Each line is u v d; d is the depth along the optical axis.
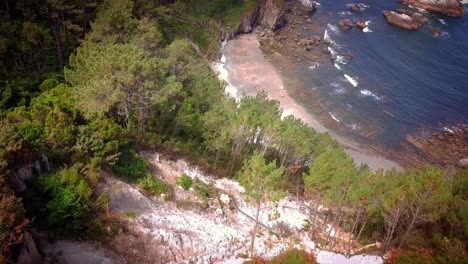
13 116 44.31
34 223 36.25
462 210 49.94
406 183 49.28
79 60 61.31
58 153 42.72
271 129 63.78
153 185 50.12
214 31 116.50
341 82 111.81
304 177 54.69
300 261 41.38
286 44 124.62
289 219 58.62
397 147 94.88
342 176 49.78
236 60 113.50
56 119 45.41
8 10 73.19
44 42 69.38
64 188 38.09
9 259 29.59
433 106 107.69
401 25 138.38
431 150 94.94
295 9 142.88
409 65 121.69
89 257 36.62
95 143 45.62
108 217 41.00
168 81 57.62
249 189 46.66
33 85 60.62
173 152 60.19
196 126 67.12
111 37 68.81
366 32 135.00
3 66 60.41
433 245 47.66
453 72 120.44
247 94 100.69
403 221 53.34
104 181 44.81
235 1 126.56
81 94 50.94
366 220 55.88
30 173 37.81
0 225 29.61
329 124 97.88
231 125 62.12
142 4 87.12
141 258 39.84
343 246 54.62
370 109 104.12
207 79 81.06
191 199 53.62
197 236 46.78
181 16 114.00
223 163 66.25
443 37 136.62
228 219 54.09
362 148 93.00
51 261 34.50
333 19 140.75
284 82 108.56
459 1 152.75
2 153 34.44
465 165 90.88
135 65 51.84
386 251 50.47
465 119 104.88
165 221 45.88
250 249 49.19
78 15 76.56
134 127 57.47
